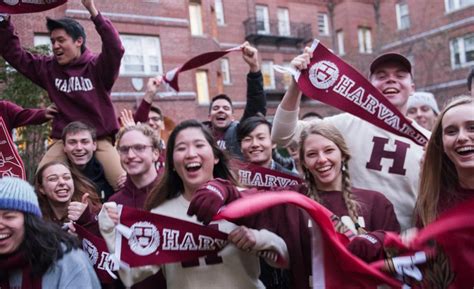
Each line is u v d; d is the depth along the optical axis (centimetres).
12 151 379
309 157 267
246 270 255
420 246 229
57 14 1380
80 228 293
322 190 271
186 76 1736
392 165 310
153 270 255
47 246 235
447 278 226
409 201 304
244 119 468
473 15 2061
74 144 391
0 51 441
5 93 966
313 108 2334
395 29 2406
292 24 2527
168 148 274
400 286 226
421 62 2206
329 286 229
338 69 314
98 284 254
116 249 247
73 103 430
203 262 249
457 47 2127
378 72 340
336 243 224
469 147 235
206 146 267
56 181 336
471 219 227
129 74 1602
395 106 334
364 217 254
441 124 251
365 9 2569
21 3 379
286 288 294
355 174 317
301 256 253
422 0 2255
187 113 1720
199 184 266
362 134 323
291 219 259
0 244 229
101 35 413
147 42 1653
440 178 253
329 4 2627
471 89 455
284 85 2497
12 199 229
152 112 560
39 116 429
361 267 222
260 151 425
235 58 2262
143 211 251
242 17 2345
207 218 220
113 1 1566
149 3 1650
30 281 234
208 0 2006
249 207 218
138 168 340
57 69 434
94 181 419
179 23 1714
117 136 402
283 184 394
